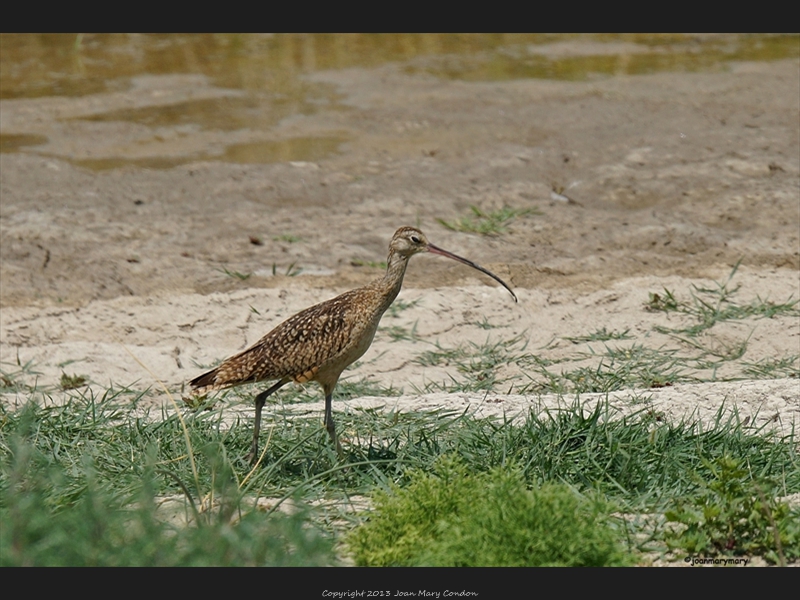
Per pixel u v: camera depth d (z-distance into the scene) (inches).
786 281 714.8
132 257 740.0
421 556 341.4
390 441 466.3
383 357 622.5
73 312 669.9
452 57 1208.2
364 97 1067.3
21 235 759.1
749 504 365.7
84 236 765.3
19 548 318.0
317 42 1263.5
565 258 750.5
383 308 460.1
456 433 456.1
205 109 1031.0
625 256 754.2
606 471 418.9
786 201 825.5
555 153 928.3
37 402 507.2
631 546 367.2
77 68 1152.8
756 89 1085.8
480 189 858.1
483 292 703.1
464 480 370.9
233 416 505.4
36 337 637.9
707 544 364.5
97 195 831.1
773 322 652.7
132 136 957.2
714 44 1266.0
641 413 489.7
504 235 783.1
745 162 899.4
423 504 362.0
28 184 844.6
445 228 792.9
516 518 344.5
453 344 640.4
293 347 440.8
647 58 1207.6
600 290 707.4
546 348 631.2
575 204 839.1
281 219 804.0
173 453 440.8
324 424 456.4
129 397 562.3
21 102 1039.0
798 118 1001.5
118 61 1181.1
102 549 319.6
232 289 706.2
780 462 430.6
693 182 868.0
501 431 451.2
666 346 627.5
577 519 347.6
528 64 1184.8
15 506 338.0
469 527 346.3
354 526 380.8
